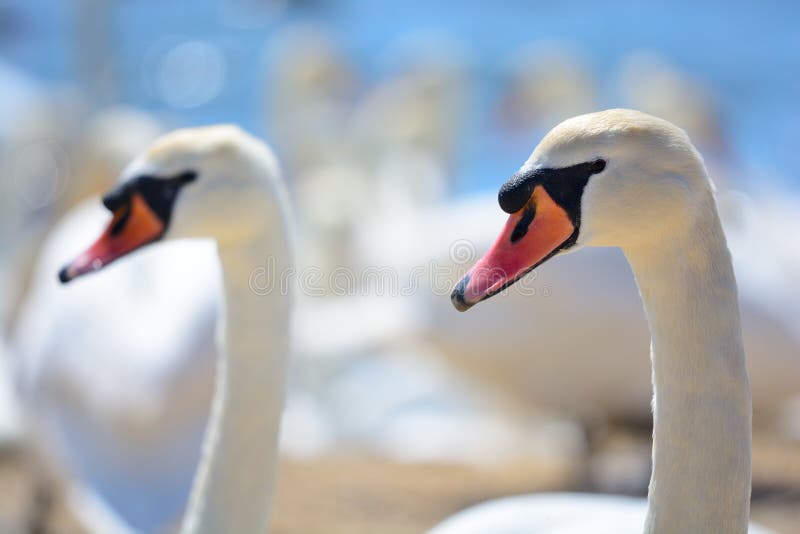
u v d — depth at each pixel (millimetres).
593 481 11766
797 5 40844
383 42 39719
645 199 4266
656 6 41719
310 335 15430
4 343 13250
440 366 11922
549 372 10984
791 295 11242
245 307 5836
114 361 8852
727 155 15617
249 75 36438
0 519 10844
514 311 10758
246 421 5789
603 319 10594
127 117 14852
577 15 41500
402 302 13945
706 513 4320
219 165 5820
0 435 12680
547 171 4340
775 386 11211
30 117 21797
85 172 13594
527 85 23547
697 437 4320
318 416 14984
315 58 23688
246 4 41281
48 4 39500
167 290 9086
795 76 35969
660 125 4316
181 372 8680
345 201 17719
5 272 18156
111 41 22422
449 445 14539
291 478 12984
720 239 4320
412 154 21703
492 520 6406
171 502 8703
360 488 12508
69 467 9086
